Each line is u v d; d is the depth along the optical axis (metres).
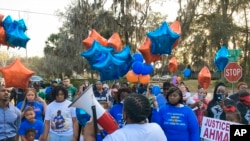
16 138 6.16
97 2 30.45
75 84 34.78
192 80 33.88
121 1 29.91
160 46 7.57
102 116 3.23
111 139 2.87
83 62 32.88
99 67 7.21
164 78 23.42
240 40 35.03
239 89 8.43
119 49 8.73
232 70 11.02
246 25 35.03
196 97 9.79
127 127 2.91
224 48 11.23
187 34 31.50
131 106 2.90
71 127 6.50
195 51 32.62
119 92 5.96
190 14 30.69
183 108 5.52
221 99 7.27
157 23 30.80
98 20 29.81
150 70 9.90
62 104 6.54
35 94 8.30
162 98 8.66
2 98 5.88
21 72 7.59
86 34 30.66
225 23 31.94
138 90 11.74
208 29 32.97
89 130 3.25
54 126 6.46
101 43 8.55
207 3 33.28
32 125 7.12
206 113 7.59
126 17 29.70
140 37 30.08
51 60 46.84
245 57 34.97
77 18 30.73
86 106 3.25
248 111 6.99
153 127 2.98
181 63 33.66
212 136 5.44
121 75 7.73
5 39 7.89
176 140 5.41
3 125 5.89
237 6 33.00
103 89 11.18
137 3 30.31
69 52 32.81
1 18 7.81
